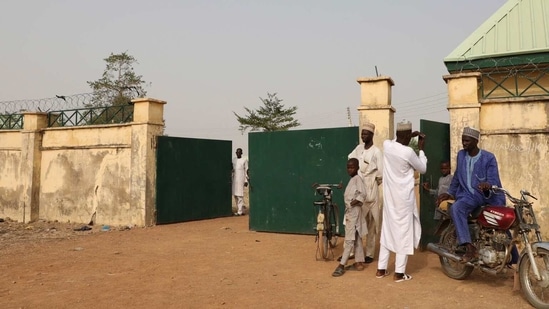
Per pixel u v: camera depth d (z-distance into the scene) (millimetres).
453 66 10211
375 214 6945
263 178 10344
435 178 7789
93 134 12227
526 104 7527
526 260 4891
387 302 4887
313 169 9758
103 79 28656
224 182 13586
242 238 9461
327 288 5469
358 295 5156
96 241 9367
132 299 5125
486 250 5250
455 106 7832
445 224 6109
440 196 6086
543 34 9852
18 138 13602
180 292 5383
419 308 4684
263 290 5414
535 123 7453
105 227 11375
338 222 8461
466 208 5496
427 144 7598
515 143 7598
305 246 8422
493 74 9656
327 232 7383
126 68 29734
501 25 10586
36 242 9484
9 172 13578
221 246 8531
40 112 13203
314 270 6461
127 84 28656
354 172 6434
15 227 12078
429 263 6793
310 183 9773
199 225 11602
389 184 5852
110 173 11820
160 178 11523
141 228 11023
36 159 13141
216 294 5277
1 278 6207
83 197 12289
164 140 11656
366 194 6492
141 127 11266
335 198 9375
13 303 5035
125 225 11438
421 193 7574
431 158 7695
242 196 14219
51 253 8086
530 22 10289
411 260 7000
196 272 6418
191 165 12469
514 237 5102
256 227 10367
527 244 4867
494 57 9711
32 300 5145
